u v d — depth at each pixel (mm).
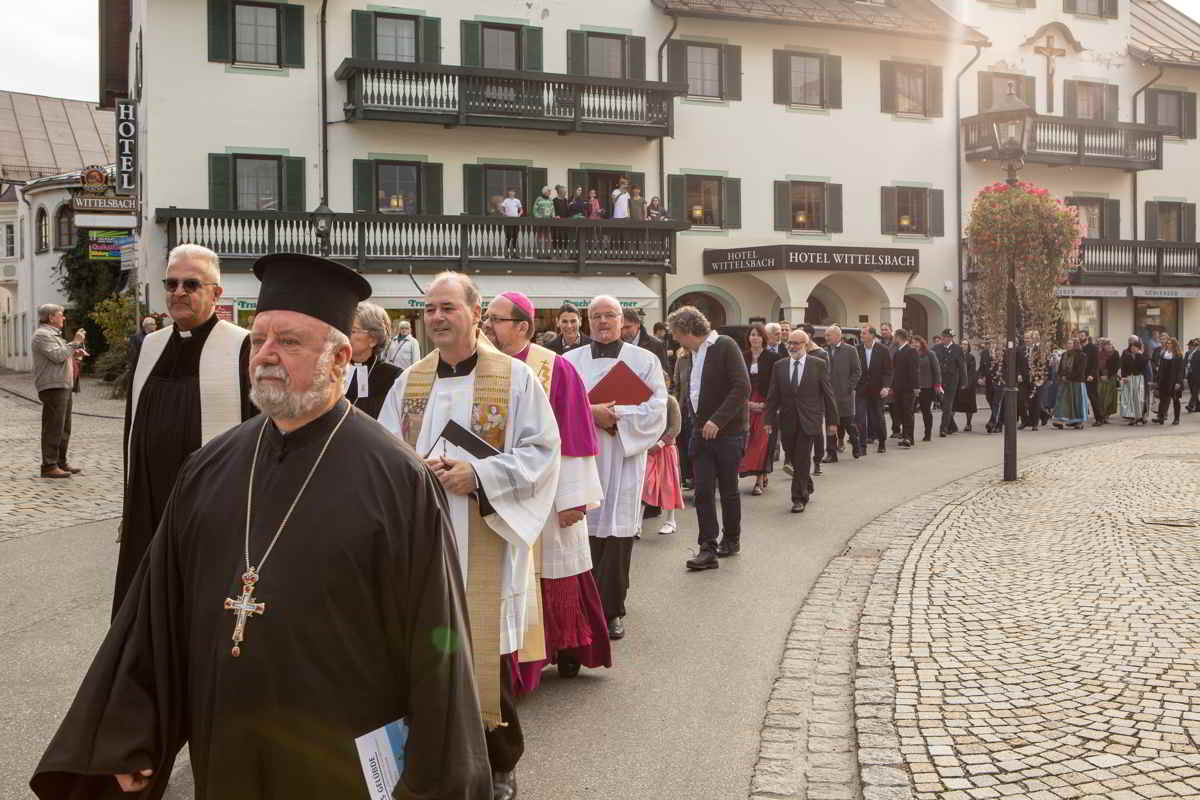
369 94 24141
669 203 27844
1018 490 11875
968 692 5027
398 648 2389
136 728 2301
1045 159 31609
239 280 23016
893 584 7387
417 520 2408
